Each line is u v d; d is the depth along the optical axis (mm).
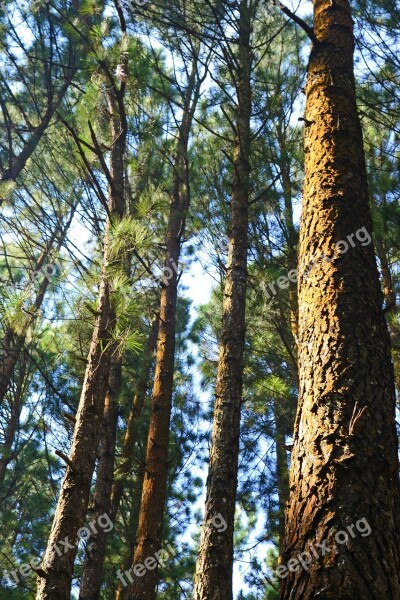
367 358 2418
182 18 6734
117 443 9773
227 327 5465
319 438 2250
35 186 9266
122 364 8727
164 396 6965
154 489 6449
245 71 6629
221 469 4871
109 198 4953
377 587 1893
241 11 6605
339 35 3732
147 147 7125
